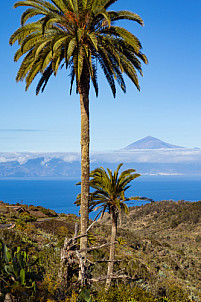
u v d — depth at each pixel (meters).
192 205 112.19
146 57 15.64
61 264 8.01
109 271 18.16
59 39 13.33
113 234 19.08
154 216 115.50
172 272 36.19
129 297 9.20
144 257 36.88
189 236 85.31
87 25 14.59
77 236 8.65
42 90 17.06
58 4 14.09
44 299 6.15
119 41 15.84
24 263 6.61
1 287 5.75
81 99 15.57
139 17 14.80
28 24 14.69
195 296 23.19
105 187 18.91
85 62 15.11
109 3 14.77
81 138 15.52
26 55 15.42
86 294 6.69
